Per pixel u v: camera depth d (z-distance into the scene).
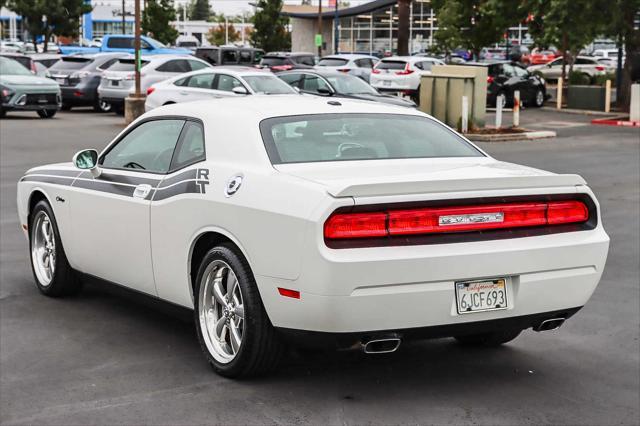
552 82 50.12
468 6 39.75
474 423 4.70
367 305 4.62
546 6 31.80
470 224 4.85
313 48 80.75
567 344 6.18
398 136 5.84
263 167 5.21
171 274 5.73
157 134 6.20
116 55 30.83
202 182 5.46
